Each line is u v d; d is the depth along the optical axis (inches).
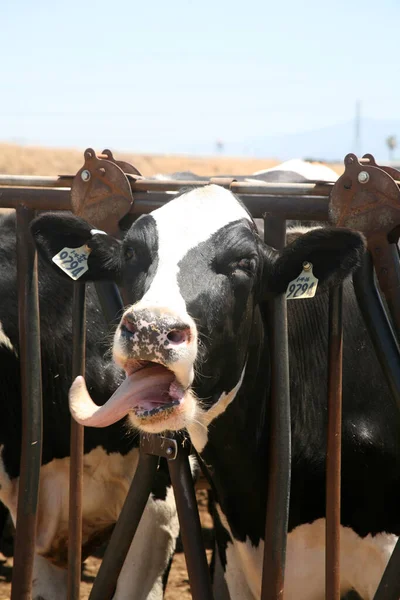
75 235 131.4
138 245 121.0
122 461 167.5
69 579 137.6
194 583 125.5
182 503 127.6
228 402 127.4
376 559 139.2
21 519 139.7
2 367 164.6
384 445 139.2
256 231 127.3
